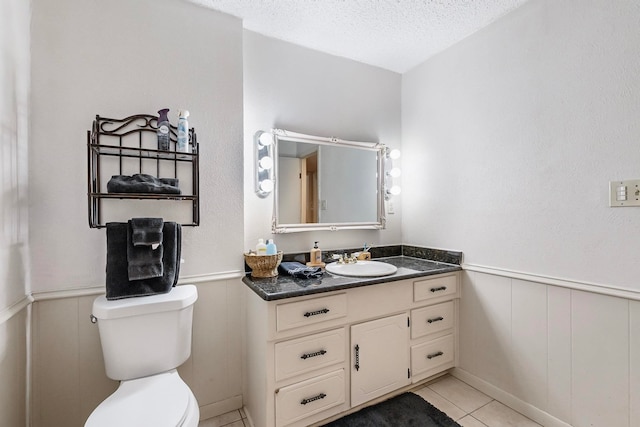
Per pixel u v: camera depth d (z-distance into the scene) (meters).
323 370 1.55
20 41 1.24
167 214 1.60
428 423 1.61
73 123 1.40
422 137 2.33
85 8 1.42
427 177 2.29
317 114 2.16
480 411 1.72
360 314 1.66
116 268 1.35
